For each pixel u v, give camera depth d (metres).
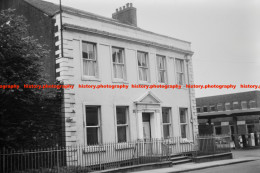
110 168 15.83
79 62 17.09
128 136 19.19
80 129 16.59
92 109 17.70
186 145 22.59
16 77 13.70
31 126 15.17
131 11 24.69
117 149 17.00
